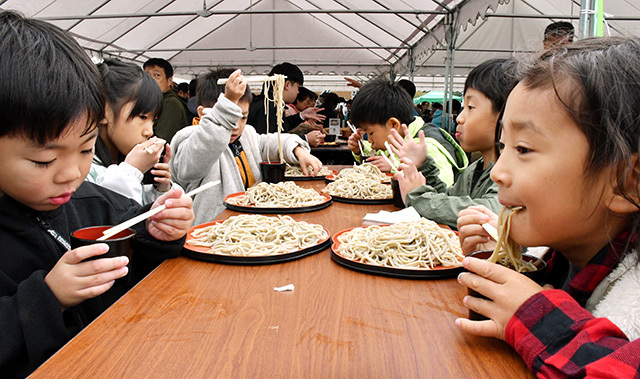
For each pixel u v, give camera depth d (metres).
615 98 0.67
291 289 1.07
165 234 1.28
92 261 0.89
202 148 2.33
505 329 0.76
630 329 0.71
